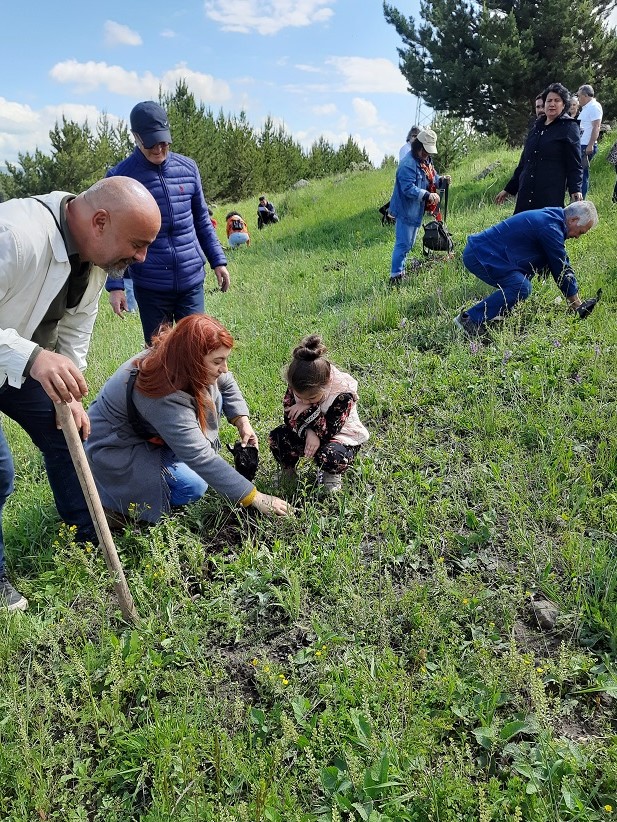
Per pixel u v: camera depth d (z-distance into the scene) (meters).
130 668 2.81
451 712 2.50
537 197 6.77
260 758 2.37
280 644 2.97
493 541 3.36
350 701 2.58
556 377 4.61
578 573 3.02
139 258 3.07
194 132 39.84
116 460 3.55
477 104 21.55
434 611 2.92
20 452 4.87
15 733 2.58
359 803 2.22
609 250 6.91
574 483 3.59
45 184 36.38
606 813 2.12
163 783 2.27
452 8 20.66
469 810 2.17
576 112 9.57
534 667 2.68
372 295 7.38
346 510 3.61
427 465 4.04
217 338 3.26
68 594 3.26
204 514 3.76
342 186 21.88
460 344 5.27
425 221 10.88
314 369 3.52
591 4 20.48
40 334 3.22
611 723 2.46
